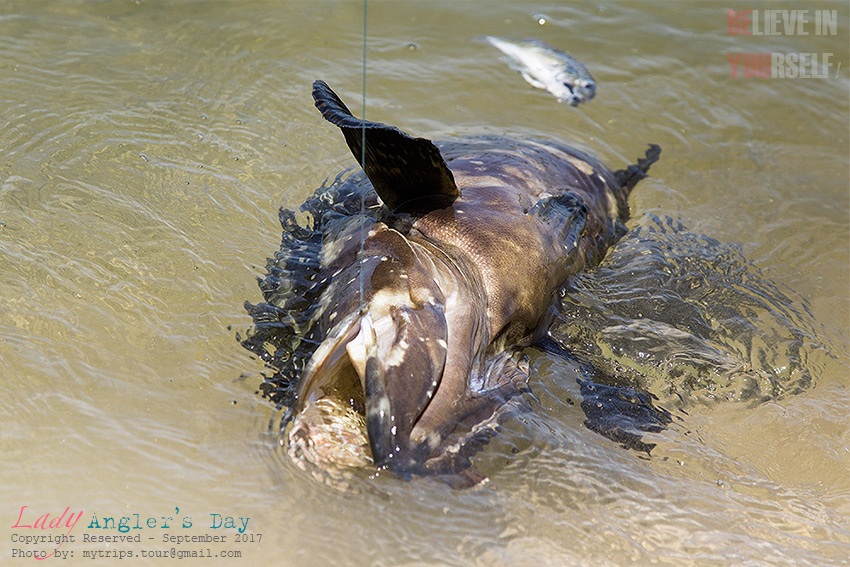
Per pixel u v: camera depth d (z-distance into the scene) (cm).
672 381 715
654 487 609
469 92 1088
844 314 848
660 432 661
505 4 1252
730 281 850
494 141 941
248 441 595
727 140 1086
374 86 1069
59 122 905
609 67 1170
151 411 612
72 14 1099
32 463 567
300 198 853
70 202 798
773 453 669
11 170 826
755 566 557
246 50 1086
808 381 749
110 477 564
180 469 574
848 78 1193
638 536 569
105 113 935
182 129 932
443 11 1215
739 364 745
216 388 633
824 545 580
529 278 675
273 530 543
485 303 643
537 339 710
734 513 599
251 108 990
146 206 809
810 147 1091
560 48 1193
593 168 921
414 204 691
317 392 567
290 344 640
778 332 795
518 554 546
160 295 710
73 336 662
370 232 662
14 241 741
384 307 577
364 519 552
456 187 689
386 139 636
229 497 559
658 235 904
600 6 1272
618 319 757
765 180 1034
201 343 669
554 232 723
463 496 568
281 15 1155
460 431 577
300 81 1048
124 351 656
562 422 648
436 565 534
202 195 836
